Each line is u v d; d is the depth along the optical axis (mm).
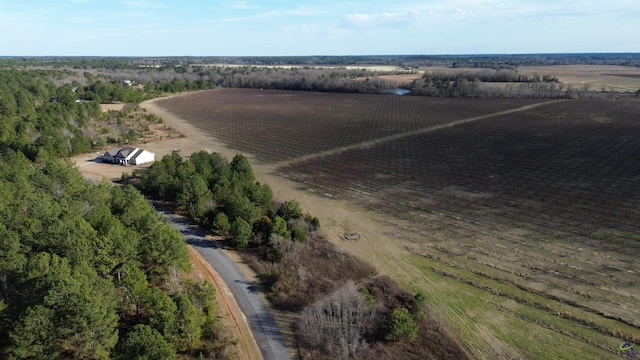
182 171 67812
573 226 58906
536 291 43125
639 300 41469
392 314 35750
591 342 35656
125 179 74062
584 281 44969
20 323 29406
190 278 43594
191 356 32906
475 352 34688
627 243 53406
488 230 58281
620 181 77375
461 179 81375
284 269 46188
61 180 58531
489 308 40594
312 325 36656
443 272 47188
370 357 33656
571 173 83000
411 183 79375
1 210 43188
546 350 34844
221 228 54406
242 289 42906
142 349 29359
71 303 29125
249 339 35594
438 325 37656
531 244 53812
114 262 37844
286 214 57250
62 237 38688
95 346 30188
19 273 34656
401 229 59000
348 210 66062
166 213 61375
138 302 36031
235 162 73938
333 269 46719
